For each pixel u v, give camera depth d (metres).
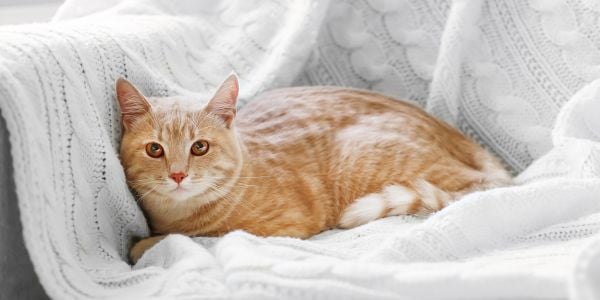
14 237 0.80
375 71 1.12
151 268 0.82
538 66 1.04
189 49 1.05
